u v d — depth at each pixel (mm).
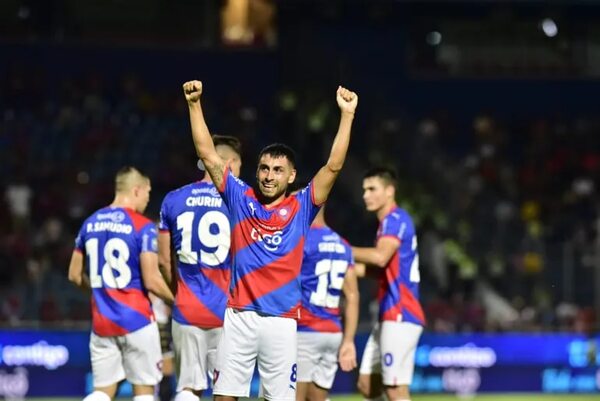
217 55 67562
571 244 51438
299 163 61500
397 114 64875
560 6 68000
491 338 47125
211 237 21500
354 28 68625
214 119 63938
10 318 44719
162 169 59625
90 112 63031
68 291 45812
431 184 59844
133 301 22797
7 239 51125
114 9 66938
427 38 69312
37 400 42688
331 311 23562
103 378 23000
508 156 66812
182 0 67312
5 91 63438
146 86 66625
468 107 69562
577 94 70062
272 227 18469
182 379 21812
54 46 66062
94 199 56406
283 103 64688
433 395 46406
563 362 47719
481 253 53719
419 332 24219
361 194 59750
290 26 68062
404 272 24109
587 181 64625
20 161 58250
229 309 18734
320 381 23766
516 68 69875
